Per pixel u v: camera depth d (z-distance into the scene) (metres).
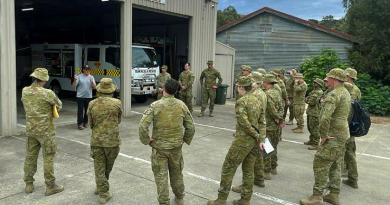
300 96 8.68
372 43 15.88
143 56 11.91
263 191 4.73
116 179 4.94
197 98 13.09
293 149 7.12
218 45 14.55
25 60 16.66
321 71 15.27
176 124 3.70
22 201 4.09
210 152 6.61
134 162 5.75
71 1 12.88
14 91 7.18
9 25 6.96
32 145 4.25
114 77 11.60
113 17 15.70
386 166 6.22
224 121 10.03
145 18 15.13
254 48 18.36
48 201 4.12
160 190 3.68
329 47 17.12
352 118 4.64
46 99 4.16
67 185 4.63
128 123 9.05
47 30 18.36
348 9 18.33
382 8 15.54
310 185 5.04
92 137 4.03
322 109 4.15
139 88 11.63
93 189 4.54
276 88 5.57
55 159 5.72
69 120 9.09
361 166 6.17
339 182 4.35
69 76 13.02
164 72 10.45
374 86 14.33
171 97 3.76
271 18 17.78
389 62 15.38
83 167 5.38
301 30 17.47
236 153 3.92
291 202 4.40
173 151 3.71
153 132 3.72
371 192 4.90
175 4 11.16
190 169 5.54
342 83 4.27
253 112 3.86
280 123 5.24
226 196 4.07
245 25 18.42
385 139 8.50
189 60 12.45
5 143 6.57
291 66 17.83
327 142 4.17
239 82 3.95
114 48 11.52
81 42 17.25
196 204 4.22
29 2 12.67
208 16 12.88
